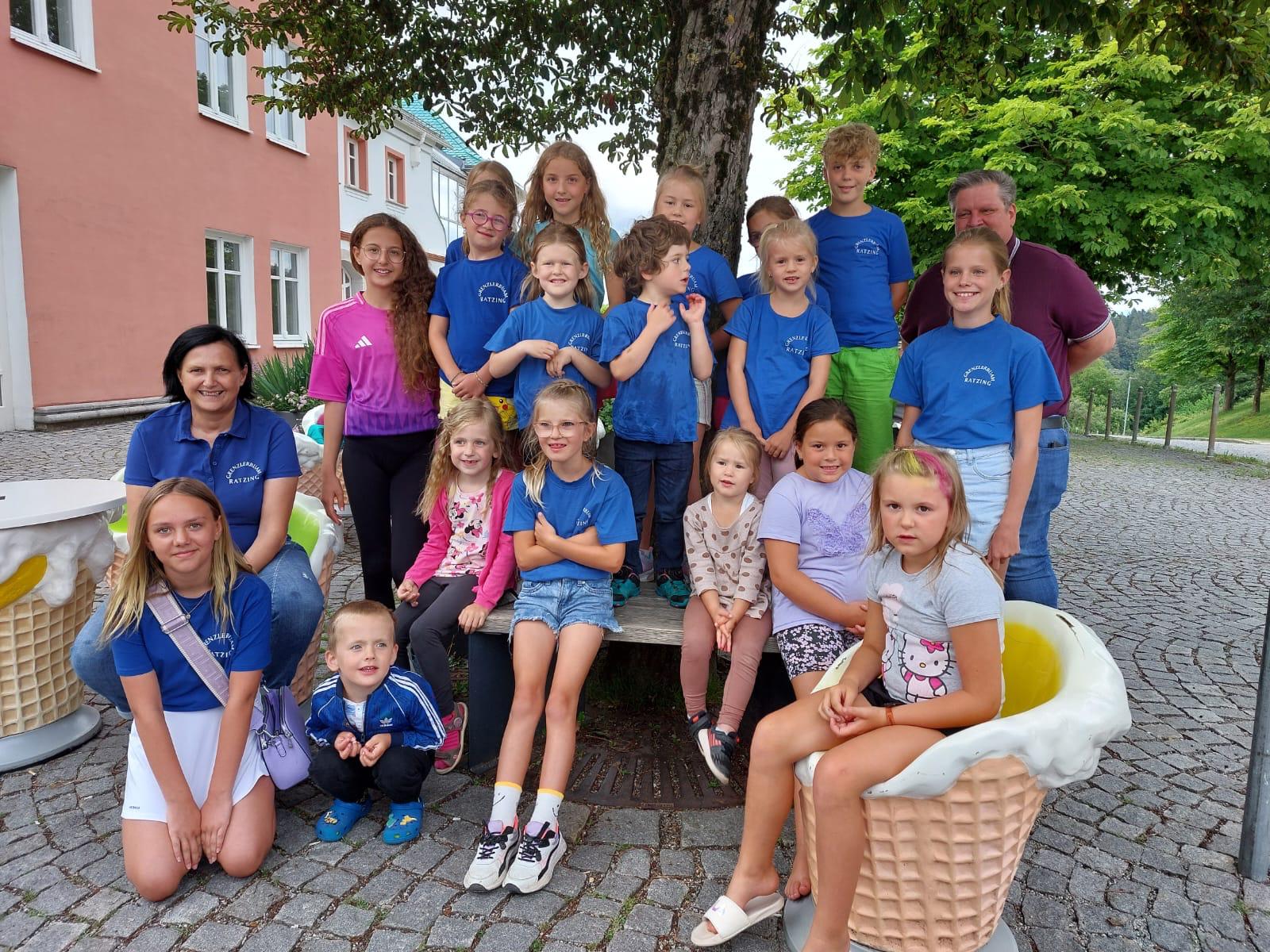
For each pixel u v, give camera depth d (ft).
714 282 12.01
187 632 7.86
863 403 11.92
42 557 9.43
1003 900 6.64
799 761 6.71
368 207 65.46
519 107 23.67
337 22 18.78
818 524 9.07
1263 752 7.75
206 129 42.75
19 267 32.83
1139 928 7.20
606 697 11.41
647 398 10.44
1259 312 90.17
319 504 12.34
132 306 38.52
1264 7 13.14
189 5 18.86
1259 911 7.47
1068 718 6.10
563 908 7.31
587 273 11.01
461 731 9.87
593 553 9.14
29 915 7.10
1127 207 39.60
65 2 34.68
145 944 6.77
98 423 36.09
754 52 13.05
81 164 35.32
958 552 6.81
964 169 42.16
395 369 11.44
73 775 9.39
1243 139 37.50
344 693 8.32
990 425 9.52
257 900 7.35
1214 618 16.63
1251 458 49.47
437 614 9.60
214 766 7.79
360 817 8.71
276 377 23.84
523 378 10.82
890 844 6.24
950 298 9.60
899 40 14.87
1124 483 37.52
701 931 6.78
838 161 11.87
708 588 9.26
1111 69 39.22
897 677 7.13
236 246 46.60
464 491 10.26
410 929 7.00
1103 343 10.46
